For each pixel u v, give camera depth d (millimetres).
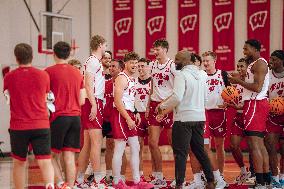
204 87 10867
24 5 21750
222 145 13219
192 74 10641
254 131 11305
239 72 13219
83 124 11680
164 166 17688
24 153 9367
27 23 21859
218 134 13172
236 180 13172
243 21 22516
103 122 12930
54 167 10469
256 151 11305
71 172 10250
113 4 24125
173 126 10680
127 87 11516
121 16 24000
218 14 22828
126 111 11359
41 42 21688
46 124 9328
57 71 10023
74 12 23609
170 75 12758
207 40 23031
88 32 24172
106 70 13773
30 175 14797
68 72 10117
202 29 23109
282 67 12242
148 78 13867
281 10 21969
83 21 23984
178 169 10523
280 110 11727
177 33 23422
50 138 9594
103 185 11484
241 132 12906
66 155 10242
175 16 23469
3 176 14758
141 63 13852
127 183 12906
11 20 21281
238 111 12797
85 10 24078
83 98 10398
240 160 13094
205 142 12266
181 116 10547
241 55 22562
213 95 13148
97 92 11586
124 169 12852
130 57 11625
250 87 11180
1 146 21344
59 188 10039
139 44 23844
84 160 11977
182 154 10555
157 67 12891
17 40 21500
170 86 12820
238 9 22578
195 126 10609
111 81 13008
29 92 9188
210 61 13234
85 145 11938
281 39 22000
